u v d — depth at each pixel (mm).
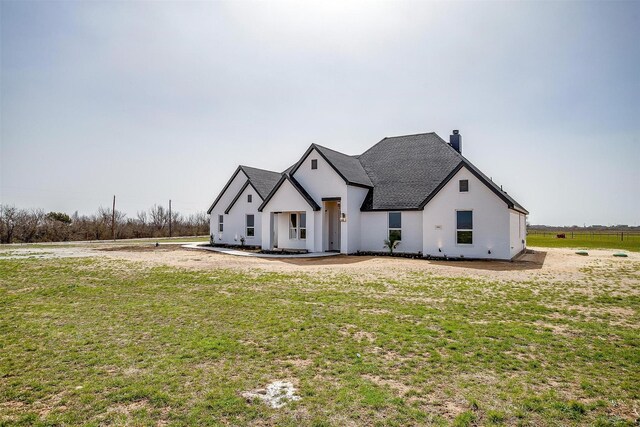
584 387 4676
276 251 23453
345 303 9227
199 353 5848
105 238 46469
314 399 4348
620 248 29641
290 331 6984
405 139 27484
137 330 7062
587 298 9758
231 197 30609
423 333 6832
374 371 5168
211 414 4016
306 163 23922
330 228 24609
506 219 18469
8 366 5352
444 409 4133
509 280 12531
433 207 20250
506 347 6117
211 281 12445
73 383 4785
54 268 15734
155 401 4301
